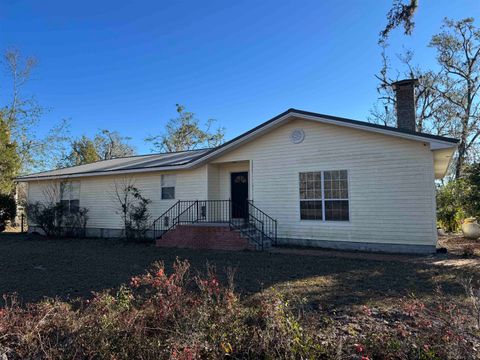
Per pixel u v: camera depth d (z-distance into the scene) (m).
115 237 15.92
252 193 12.62
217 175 14.20
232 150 13.16
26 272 7.95
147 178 15.37
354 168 10.67
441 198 17.86
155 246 12.62
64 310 4.26
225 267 8.05
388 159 10.13
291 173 11.88
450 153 10.15
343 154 10.89
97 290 6.14
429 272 7.13
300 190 11.68
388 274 7.03
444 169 14.48
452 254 9.48
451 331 3.21
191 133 41.12
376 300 5.14
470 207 12.66
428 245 9.48
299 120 11.81
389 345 3.20
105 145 45.28
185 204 14.12
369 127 10.09
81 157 41.34
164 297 4.05
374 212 10.29
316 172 11.39
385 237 10.08
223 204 14.03
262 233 11.23
